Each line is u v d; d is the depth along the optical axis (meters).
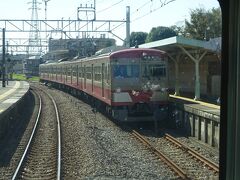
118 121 22.09
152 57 20.97
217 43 23.94
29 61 103.25
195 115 17.95
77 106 32.06
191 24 57.00
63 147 15.96
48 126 22.58
